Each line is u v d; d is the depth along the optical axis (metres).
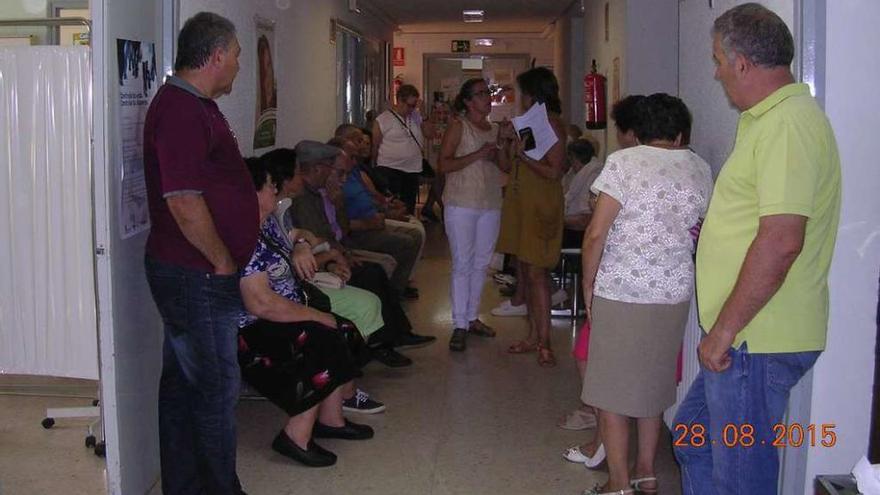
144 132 2.60
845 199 2.38
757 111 2.06
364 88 8.98
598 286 2.73
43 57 3.49
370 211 5.61
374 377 4.50
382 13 9.93
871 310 2.41
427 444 3.60
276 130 5.16
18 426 3.76
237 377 2.73
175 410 2.80
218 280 2.59
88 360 3.66
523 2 8.84
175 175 2.44
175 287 2.59
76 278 3.61
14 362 3.69
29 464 3.36
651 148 2.71
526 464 3.40
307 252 3.63
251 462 3.40
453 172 4.84
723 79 2.14
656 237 2.64
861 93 2.33
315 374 3.24
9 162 3.56
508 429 3.77
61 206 3.57
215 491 2.78
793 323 2.08
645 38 5.11
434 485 3.21
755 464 2.16
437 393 4.25
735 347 2.11
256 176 3.12
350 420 3.87
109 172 2.62
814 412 2.46
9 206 3.59
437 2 8.91
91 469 3.31
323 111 6.62
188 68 2.57
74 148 3.53
